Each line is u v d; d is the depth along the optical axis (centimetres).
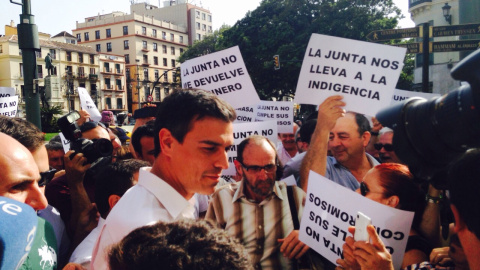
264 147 224
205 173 144
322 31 2472
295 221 233
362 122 299
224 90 332
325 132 268
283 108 468
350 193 192
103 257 134
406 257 191
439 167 99
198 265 81
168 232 90
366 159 305
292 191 239
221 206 231
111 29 7438
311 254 226
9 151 129
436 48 1014
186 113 140
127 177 200
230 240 92
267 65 2541
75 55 6006
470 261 100
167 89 7931
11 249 77
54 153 363
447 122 85
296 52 2489
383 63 260
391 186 197
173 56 8069
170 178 150
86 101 521
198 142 140
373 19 2469
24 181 129
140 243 88
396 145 103
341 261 179
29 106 611
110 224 136
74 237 233
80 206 237
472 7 1859
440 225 206
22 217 83
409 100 103
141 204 138
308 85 273
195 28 8450
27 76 602
